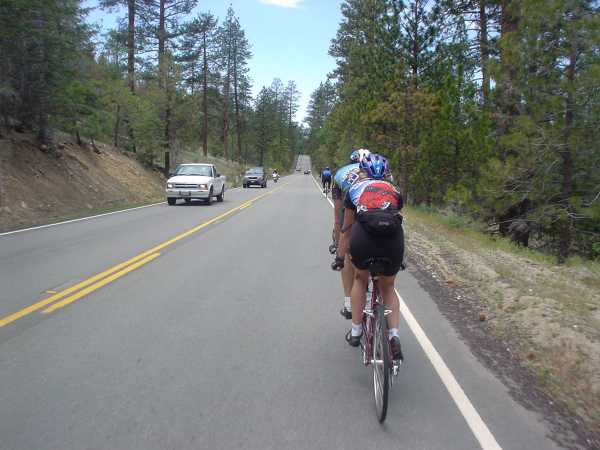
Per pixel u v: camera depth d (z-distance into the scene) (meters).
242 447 3.38
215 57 63.81
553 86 13.48
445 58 22.19
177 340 5.38
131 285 7.71
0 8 16.34
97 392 4.14
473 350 5.28
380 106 21.98
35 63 18.72
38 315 6.14
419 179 19.70
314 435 3.55
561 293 7.28
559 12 13.13
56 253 10.16
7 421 3.67
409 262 10.09
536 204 15.16
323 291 7.54
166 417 3.76
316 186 48.16
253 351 5.11
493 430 3.67
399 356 3.85
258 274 8.61
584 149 13.57
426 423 3.75
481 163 16.08
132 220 16.05
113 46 34.66
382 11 23.14
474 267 9.08
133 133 32.97
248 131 106.00
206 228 14.40
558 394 4.28
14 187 17.06
